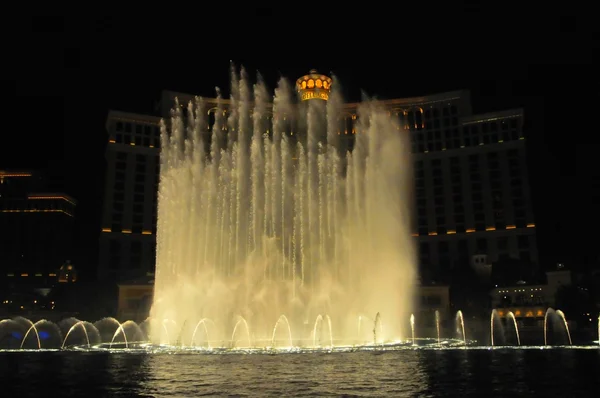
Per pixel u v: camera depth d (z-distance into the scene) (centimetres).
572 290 7612
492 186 13475
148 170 13475
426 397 1805
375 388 2008
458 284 10344
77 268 13275
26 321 7450
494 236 13112
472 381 2153
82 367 2755
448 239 13475
